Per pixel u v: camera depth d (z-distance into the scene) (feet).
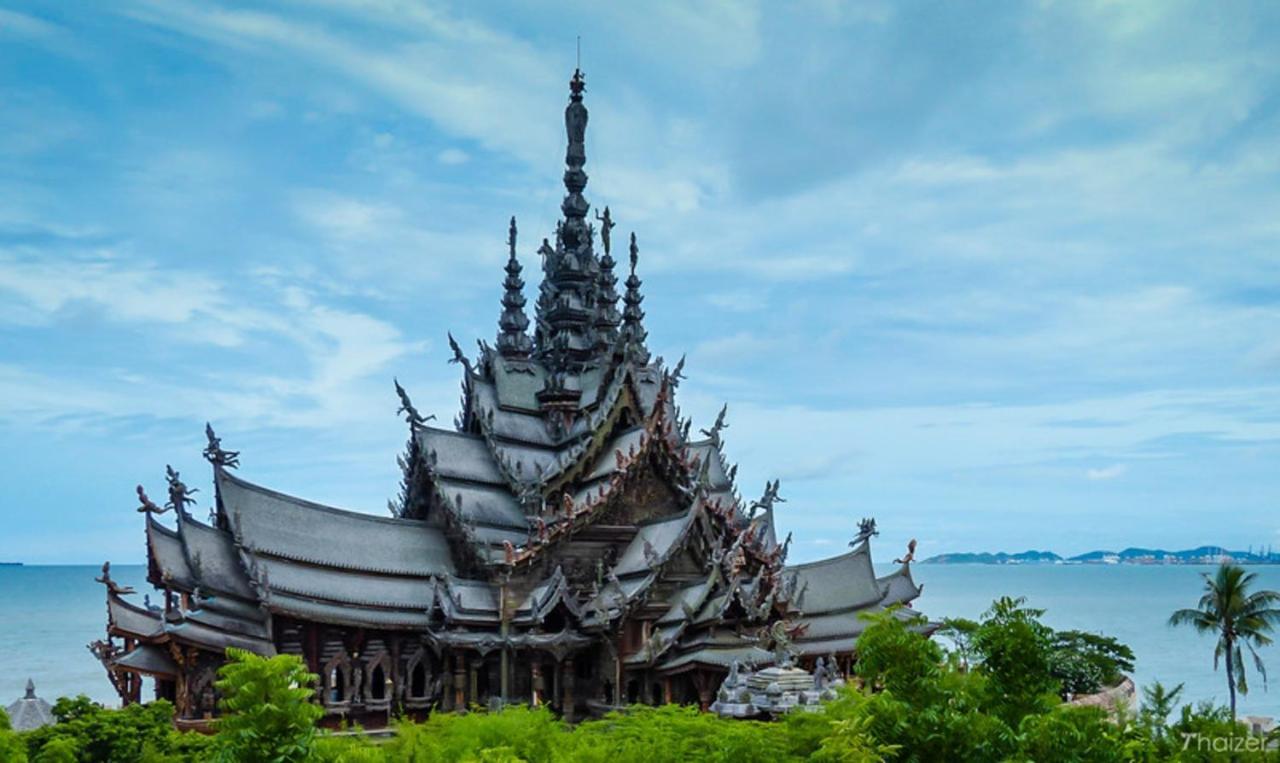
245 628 213.46
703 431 322.14
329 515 245.04
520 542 250.98
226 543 225.35
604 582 249.34
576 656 238.89
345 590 231.50
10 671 565.94
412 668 235.20
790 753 123.13
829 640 271.28
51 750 124.16
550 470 267.59
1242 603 355.97
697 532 242.58
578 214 313.32
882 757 109.40
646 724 136.98
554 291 315.37
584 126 317.01
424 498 266.77
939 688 116.88
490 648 226.79
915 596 314.76
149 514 213.25
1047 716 109.50
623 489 254.47
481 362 296.51
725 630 230.27
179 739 140.26
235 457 237.66
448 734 136.36
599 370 289.74
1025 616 123.54
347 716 223.10
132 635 204.74
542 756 131.13
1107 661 322.96
